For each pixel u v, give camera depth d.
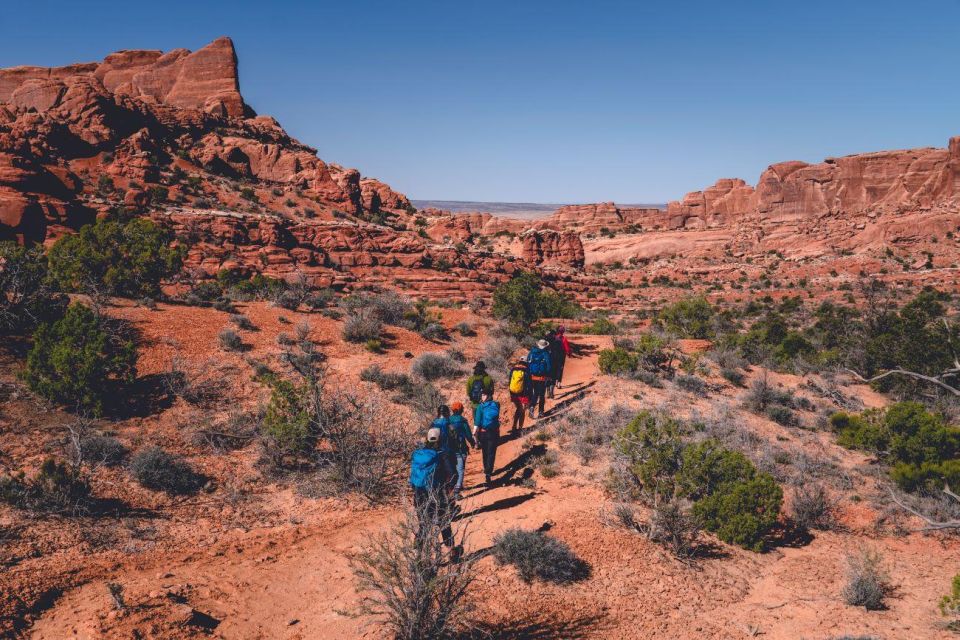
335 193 88.25
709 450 9.55
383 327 19.77
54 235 45.25
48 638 5.06
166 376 12.82
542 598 6.54
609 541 8.11
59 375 10.85
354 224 67.69
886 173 178.25
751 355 26.86
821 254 137.88
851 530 10.35
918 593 8.00
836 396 19.50
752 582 7.84
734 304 94.12
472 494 9.69
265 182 86.81
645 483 9.40
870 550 9.48
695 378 18.09
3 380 11.23
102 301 16.31
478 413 10.15
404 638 5.33
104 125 72.44
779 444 14.30
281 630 5.74
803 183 193.62
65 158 64.44
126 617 5.37
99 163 66.44
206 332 16.02
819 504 10.38
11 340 12.98
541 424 13.28
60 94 73.88
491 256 77.38
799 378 22.36
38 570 6.32
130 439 10.32
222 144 89.38
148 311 17.00
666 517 8.27
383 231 66.56
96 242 18.73
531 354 13.83
